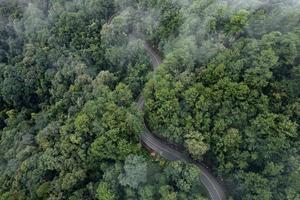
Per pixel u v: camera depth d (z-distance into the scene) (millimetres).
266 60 86812
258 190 85000
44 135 105812
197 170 86375
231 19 98500
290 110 87750
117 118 95000
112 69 119250
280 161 86625
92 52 124000
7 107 139250
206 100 90688
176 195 85375
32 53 134875
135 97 108625
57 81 120938
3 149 117938
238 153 88562
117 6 135250
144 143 100000
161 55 118938
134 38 122875
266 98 88125
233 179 90250
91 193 91375
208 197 91938
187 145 91500
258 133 88125
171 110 93000
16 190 99750
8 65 137375
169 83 95312
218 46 95688
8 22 161875
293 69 89438
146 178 89500
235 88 88750
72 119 104312
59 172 98312
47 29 138500
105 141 92625
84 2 140000
